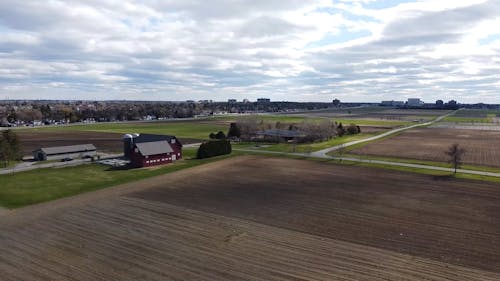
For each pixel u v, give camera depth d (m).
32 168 72.75
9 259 31.33
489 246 33.84
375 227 38.72
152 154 74.50
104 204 46.88
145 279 27.84
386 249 33.25
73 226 38.97
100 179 61.81
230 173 66.12
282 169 69.62
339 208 45.25
